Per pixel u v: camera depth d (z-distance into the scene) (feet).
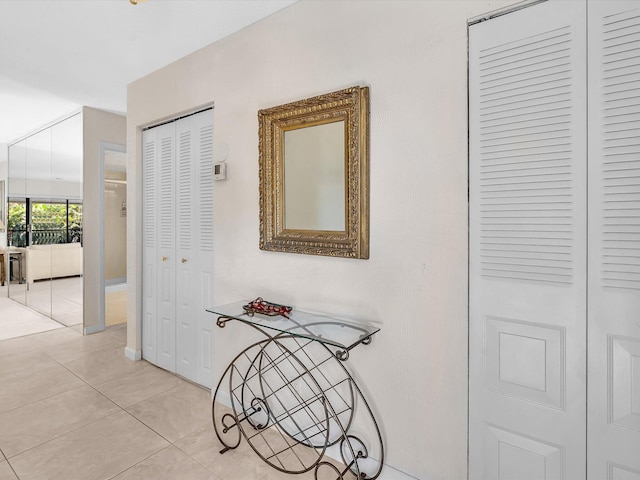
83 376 9.58
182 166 9.24
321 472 6.02
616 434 3.97
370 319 5.76
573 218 4.17
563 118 4.20
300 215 6.54
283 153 6.74
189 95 8.64
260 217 7.02
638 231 3.84
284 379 6.95
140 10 6.95
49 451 6.43
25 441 6.72
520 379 4.52
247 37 7.34
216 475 5.91
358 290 5.88
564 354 4.25
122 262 17.80
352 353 6.00
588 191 4.08
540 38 4.31
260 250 7.22
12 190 18.15
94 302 13.21
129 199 10.75
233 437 6.98
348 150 5.81
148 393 8.66
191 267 9.11
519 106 4.47
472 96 4.79
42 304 15.65
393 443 5.59
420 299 5.28
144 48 8.41
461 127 4.89
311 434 6.63
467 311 4.91
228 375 8.00
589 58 4.04
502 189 4.61
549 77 4.27
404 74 5.32
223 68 7.83
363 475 5.78
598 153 4.02
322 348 6.36
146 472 5.94
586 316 4.12
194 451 6.52
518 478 4.56
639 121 3.81
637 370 3.87
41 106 12.78
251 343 7.51
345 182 5.90
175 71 9.02
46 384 9.09
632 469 3.90
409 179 5.32
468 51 4.81
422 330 5.27
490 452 4.75
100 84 10.73
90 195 13.01
